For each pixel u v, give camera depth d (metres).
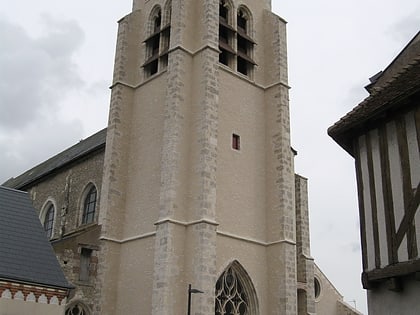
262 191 27.08
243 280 24.77
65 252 24.42
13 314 15.93
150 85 28.52
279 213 26.16
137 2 32.12
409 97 11.34
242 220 25.48
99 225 26.28
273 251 25.72
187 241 23.20
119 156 27.75
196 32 27.38
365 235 12.28
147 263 24.27
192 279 22.30
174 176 23.81
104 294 24.81
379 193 12.07
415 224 10.90
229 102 27.12
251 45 29.72
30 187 39.59
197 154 24.41
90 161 32.88
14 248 17.61
